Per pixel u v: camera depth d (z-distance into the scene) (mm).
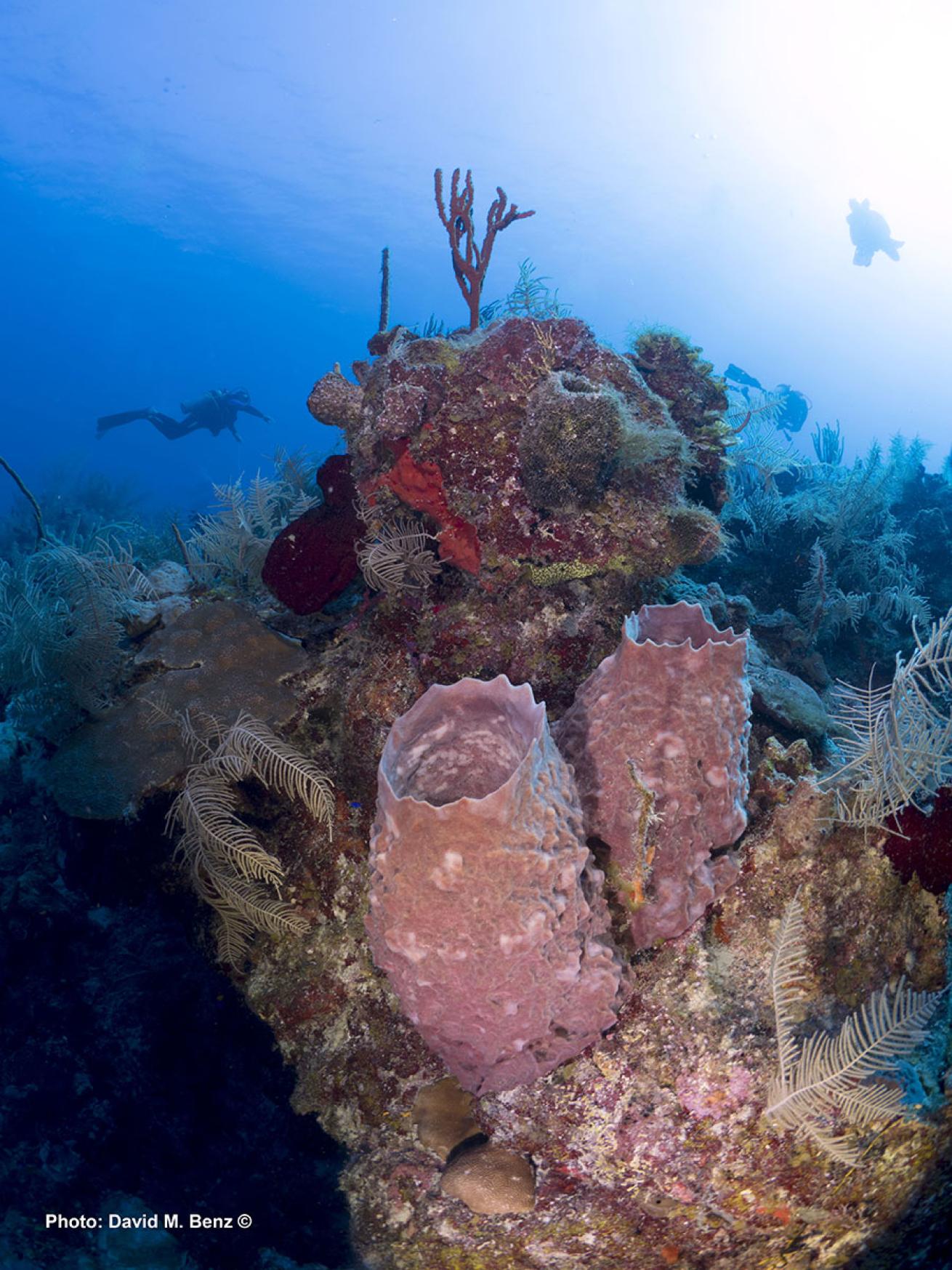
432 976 1325
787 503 3547
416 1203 1677
